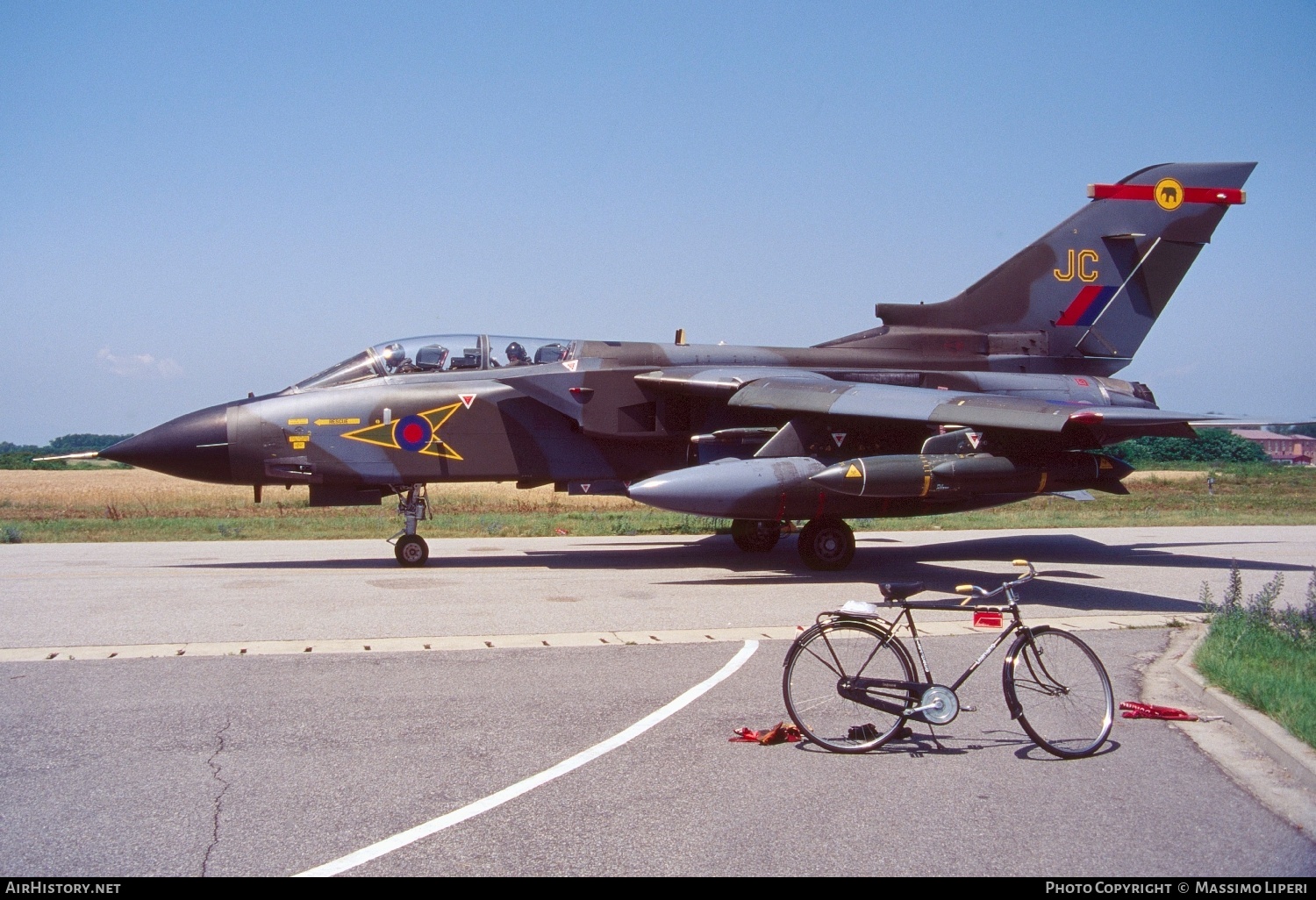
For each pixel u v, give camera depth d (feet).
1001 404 40.57
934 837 15.79
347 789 17.87
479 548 59.06
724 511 44.42
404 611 36.22
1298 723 20.16
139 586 42.19
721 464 44.93
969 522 76.38
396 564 51.03
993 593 20.54
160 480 189.67
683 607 37.29
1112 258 58.75
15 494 126.21
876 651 20.54
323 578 45.11
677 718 22.39
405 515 50.14
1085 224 58.44
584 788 17.98
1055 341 58.44
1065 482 44.57
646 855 15.05
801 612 36.24
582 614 35.70
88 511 98.22
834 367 55.16
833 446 47.91
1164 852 15.28
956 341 57.16
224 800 17.34
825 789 17.90
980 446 44.21
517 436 50.16
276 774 18.67
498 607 37.11
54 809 16.92
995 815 16.72
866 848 15.34
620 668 27.17
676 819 16.48
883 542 62.95
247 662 27.68
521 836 15.79
